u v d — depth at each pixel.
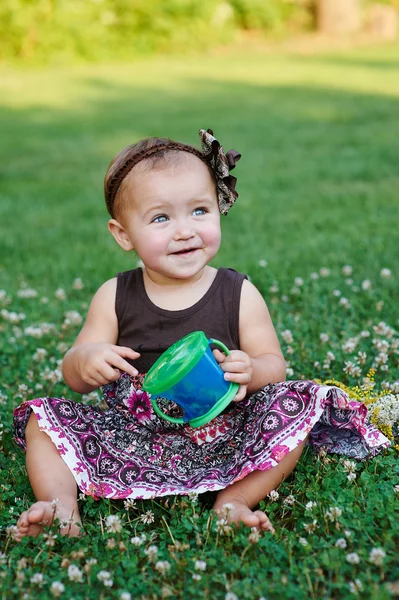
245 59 16.11
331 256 4.93
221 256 5.12
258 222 6.02
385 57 15.65
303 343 3.46
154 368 2.37
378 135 9.20
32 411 2.50
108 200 2.68
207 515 2.26
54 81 14.07
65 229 6.17
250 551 2.12
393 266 4.66
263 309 2.68
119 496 2.39
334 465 2.53
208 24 17.56
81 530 2.25
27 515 2.19
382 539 2.13
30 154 9.02
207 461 2.53
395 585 1.94
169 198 2.51
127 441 2.55
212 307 2.63
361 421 2.49
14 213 6.75
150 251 2.54
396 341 3.32
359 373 3.11
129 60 16.39
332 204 6.45
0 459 2.69
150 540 2.20
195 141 8.91
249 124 10.09
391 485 2.38
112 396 2.72
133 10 16.70
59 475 2.40
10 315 4.00
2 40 15.75
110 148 9.12
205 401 2.38
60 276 4.95
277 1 18.86
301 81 13.38
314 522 2.17
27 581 2.04
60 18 15.88
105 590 2.02
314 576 2.00
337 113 10.66
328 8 18.95
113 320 2.70
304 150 8.61
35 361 3.54
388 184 7.05
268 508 2.31
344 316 3.87
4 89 13.38
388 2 19.11
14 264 5.28
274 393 2.47
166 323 2.63
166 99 12.14
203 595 1.95
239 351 2.44
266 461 2.33
